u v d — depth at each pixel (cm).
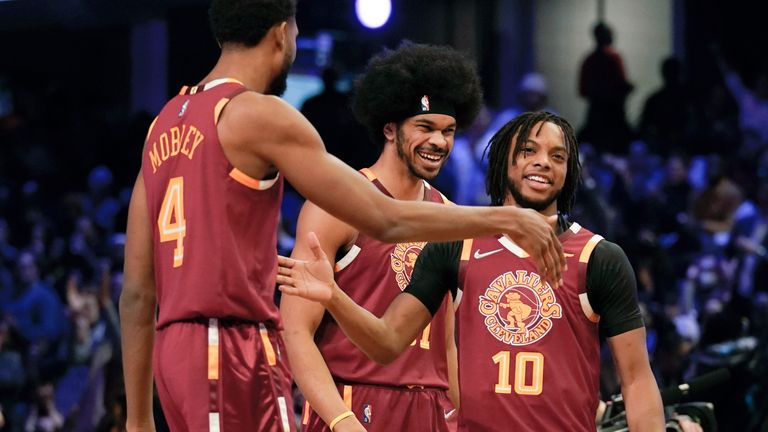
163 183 736
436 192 952
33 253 2217
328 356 906
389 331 790
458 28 2984
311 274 745
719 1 2962
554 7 3012
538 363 776
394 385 907
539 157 798
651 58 3031
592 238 793
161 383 734
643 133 2611
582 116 3009
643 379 778
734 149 2522
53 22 2702
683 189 2269
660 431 765
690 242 2105
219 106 716
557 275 720
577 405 777
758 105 2606
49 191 2652
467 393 785
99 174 2441
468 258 797
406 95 910
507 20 2989
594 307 786
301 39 2838
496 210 714
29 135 2712
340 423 820
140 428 784
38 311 1953
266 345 727
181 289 722
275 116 703
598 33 2694
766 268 1598
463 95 922
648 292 1819
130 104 2798
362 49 2878
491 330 786
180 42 2673
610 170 2258
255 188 715
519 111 2506
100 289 1892
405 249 912
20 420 1747
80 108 2777
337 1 2861
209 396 713
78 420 1520
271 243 731
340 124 2194
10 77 2898
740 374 1188
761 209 2109
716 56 2711
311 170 701
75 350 1892
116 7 2653
